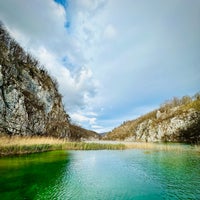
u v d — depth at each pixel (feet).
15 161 73.15
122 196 40.86
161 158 88.48
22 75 179.22
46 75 251.19
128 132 565.12
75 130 311.88
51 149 118.83
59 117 229.04
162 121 366.43
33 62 241.14
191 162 76.54
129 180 52.37
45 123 183.01
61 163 74.13
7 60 158.81
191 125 281.74
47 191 42.60
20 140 107.34
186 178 53.88
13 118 130.00
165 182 50.57
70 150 123.65
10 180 49.11
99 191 43.29
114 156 97.71
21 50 215.92
